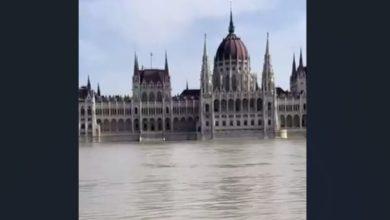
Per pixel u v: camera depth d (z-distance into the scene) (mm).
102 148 137875
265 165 63000
